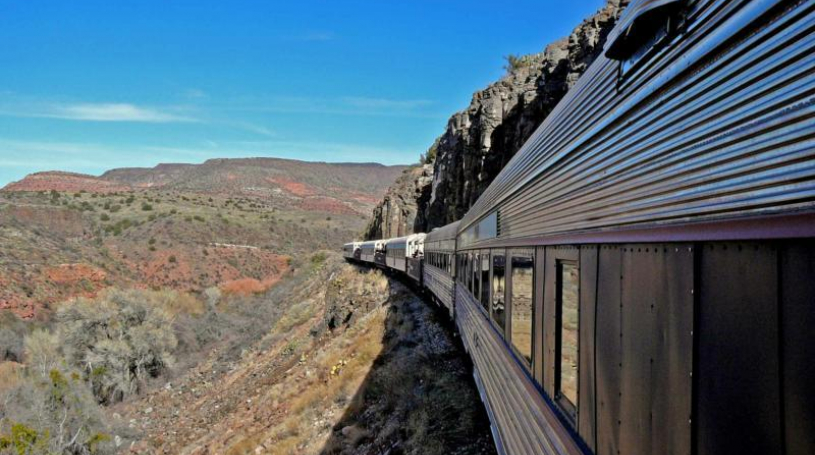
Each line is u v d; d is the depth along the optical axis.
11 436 18.94
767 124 1.75
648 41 2.75
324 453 12.66
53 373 23.20
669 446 2.25
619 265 2.89
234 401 24.70
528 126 23.97
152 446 23.17
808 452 1.45
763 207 1.73
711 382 1.93
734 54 1.98
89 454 21.80
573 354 3.75
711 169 2.07
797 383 1.49
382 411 12.94
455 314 13.12
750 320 1.71
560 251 4.16
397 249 29.55
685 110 2.31
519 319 5.58
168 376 34.59
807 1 1.62
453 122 38.25
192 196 174.00
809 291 1.44
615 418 2.88
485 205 8.66
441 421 10.16
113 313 35.22
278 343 32.53
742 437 1.74
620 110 3.07
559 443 3.91
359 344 19.81
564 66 21.36
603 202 3.25
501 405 6.42
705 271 2.00
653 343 2.42
